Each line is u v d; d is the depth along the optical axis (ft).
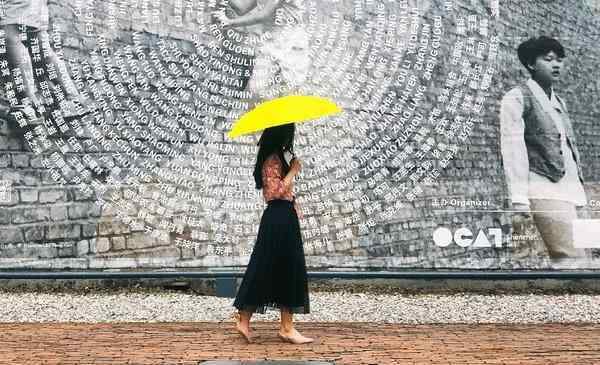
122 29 25.99
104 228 25.82
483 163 25.95
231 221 26.08
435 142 26.07
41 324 21.48
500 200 25.88
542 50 25.82
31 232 25.64
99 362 16.76
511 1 25.86
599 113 25.73
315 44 26.17
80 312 23.04
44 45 25.86
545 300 24.68
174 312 23.12
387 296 25.27
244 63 26.20
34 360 16.92
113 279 25.90
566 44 25.77
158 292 25.90
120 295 25.38
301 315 22.70
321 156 26.20
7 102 25.85
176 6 26.08
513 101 25.89
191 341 19.07
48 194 25.75
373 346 18.47
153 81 26.08
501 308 23.59
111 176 25.91
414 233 26.05
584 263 25.64
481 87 25.93
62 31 25.86
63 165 25.81
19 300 24.56
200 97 26.18
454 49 26.00
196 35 26.17
